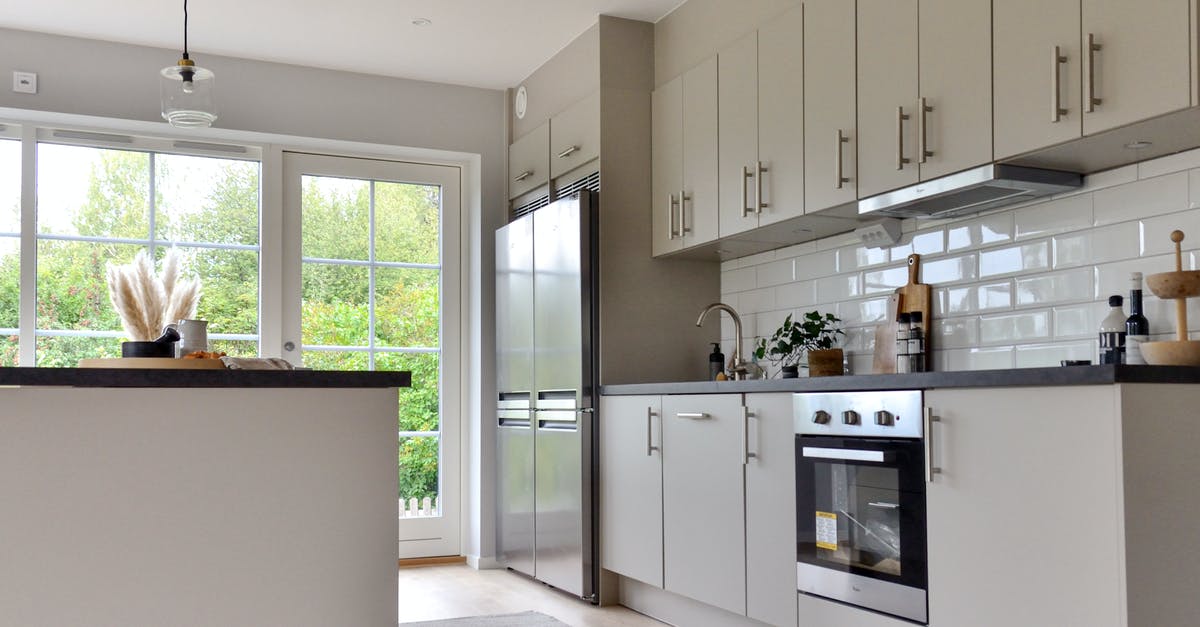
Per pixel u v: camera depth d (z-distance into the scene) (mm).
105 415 2096
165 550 2125
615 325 4605
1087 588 2252
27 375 1964
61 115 4781
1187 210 2754
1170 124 2486
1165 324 2789
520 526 5078
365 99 5414
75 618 2045
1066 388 2320
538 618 4227
